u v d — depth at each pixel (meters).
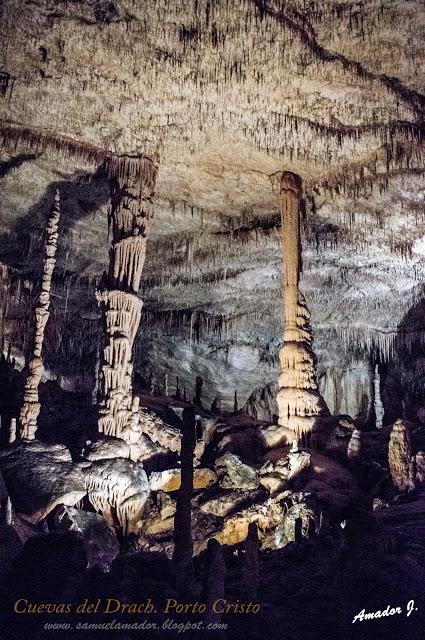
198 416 16.61
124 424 11.69
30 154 13.73
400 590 6.28
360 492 11.42
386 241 16.67
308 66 11.38
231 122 12.72
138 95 12.16
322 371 22.34
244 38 10.92
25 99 12.35
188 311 21.17
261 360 22.06
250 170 14.28
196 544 10.37
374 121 12.55
